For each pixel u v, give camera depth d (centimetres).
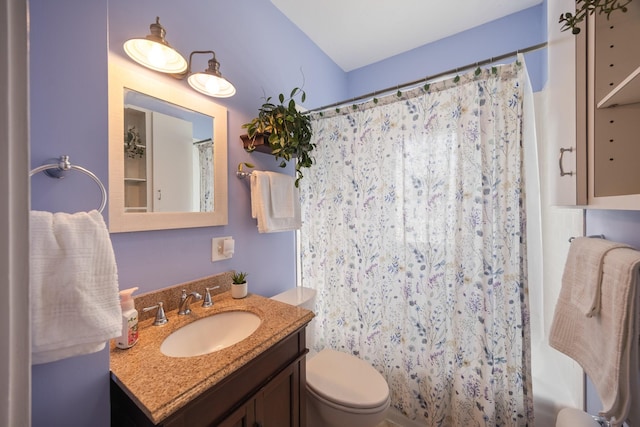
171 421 60
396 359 152
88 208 61
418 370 144
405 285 146
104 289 55
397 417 150
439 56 210
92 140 62
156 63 101
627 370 56
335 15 181
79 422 60
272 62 166
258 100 155
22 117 31
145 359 75
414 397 145
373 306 159
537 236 138
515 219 120
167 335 91
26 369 31
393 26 194
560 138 89
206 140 125
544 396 141
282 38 175
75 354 52
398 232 151
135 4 100
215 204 128
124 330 80
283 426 96
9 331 29
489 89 122
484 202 122
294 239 186
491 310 121
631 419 60
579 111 72
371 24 191
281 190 151
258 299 124
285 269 177
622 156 65
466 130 126
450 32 202
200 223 120
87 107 61
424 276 142
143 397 60
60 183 56
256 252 154
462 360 128
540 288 149
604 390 62
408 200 145
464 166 127
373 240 159
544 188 174
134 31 99
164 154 108
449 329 135
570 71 77
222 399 72
